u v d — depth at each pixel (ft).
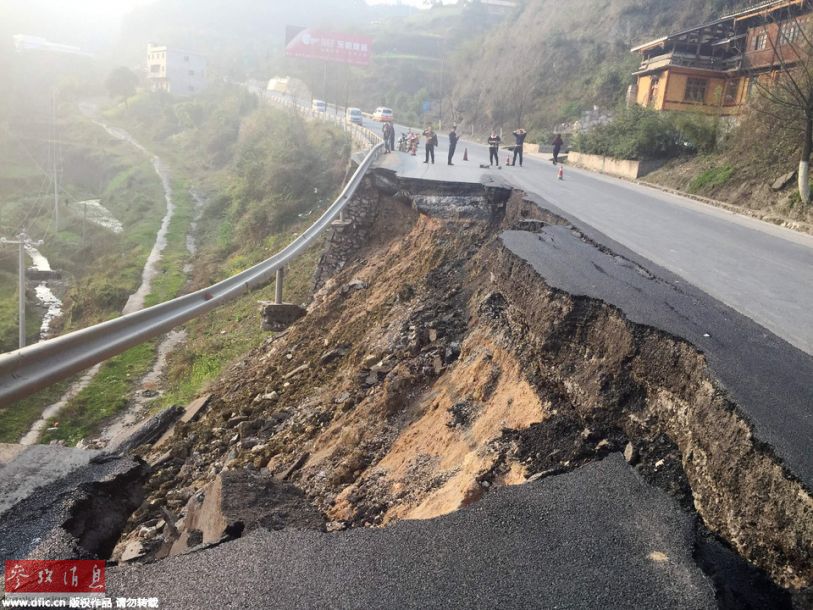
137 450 43.24
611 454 16.11
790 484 12.74
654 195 71.92
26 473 13.24
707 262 35.22
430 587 11.08
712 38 108.88
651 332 20.01
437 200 58.03
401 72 272.31
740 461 14.35
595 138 106.01
